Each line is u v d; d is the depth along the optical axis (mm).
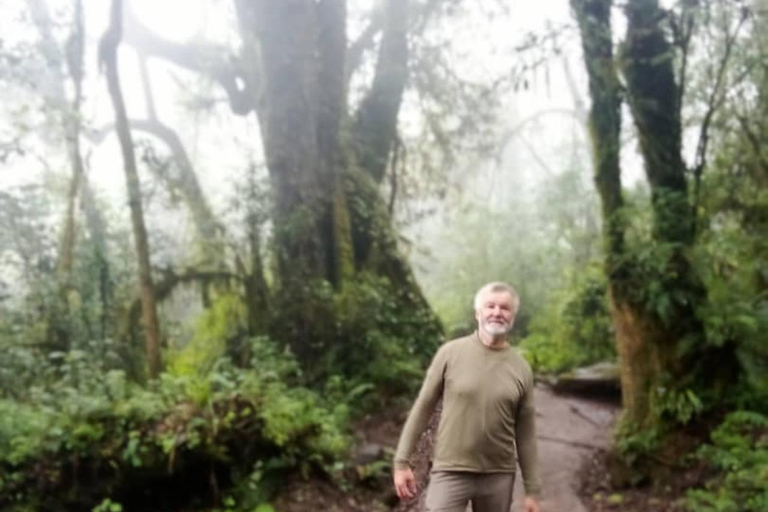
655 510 6879
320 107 13430
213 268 12805
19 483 6730
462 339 3957
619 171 8586
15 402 8141
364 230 14438
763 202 10414
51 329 10477
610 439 9289
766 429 7273
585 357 15641
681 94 8492
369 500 7504
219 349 12359
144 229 10219
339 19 13945
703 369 7973
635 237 8406
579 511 7078
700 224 8891
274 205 12414
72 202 10828
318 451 7875
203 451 7227
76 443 6906
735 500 6246
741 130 10539
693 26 8547
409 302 14477
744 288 9242
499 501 3783
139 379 10516
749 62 9242
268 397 7875
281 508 7191
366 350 11797
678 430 7723
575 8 8430
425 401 3922
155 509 7191
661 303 7785
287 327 11789
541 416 11148
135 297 11836
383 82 16609
